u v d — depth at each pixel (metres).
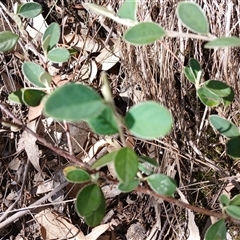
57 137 0.32
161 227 0.32
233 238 0.31
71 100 0.14
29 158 0.32
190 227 0.30
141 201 0.33
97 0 0.33
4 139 0.34
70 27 0.35
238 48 0.28
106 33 0.35
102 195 0.19
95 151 0.32
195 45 0.29
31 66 0.23
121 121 0.15
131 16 0.19
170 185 0.18
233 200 0.21
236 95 0.29
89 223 0.19
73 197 0.32
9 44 0.25
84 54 0.34
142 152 0.32
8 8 0.34
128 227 0.33
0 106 0.24
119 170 0.15
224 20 0.27
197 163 0.31
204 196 0.32
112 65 0.33
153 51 0.30
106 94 0.14
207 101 0.24
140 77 0.31
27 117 0.33
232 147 0.22
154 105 0.14
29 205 0.32
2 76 0.33
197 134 0.31
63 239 0.31
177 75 0.31
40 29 0.34
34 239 0.33
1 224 0.30
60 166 0.33
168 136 0.31
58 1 0.35
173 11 0.28
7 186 0.33
